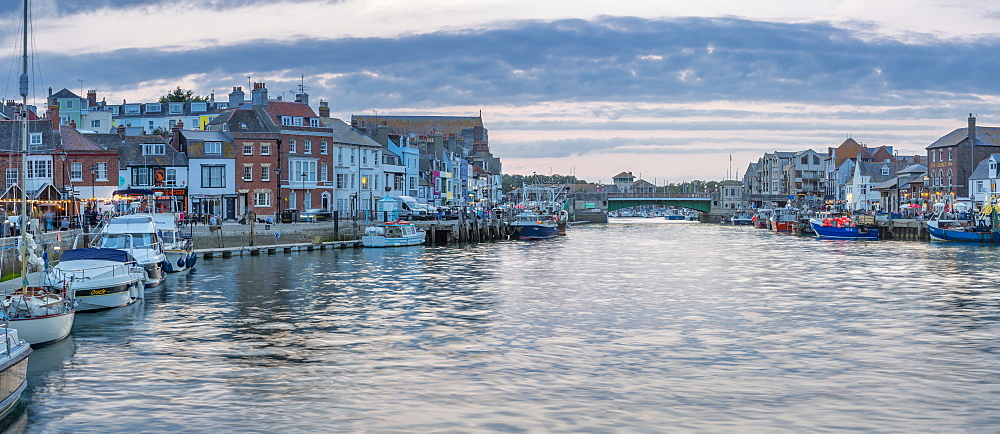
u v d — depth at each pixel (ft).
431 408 95.96
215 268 239.30
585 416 93.35
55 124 310.86
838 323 148.36
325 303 170.71
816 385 105.91
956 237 369.30
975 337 135.54
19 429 88.07
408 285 202.08
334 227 340.18
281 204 374.63
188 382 105.81
